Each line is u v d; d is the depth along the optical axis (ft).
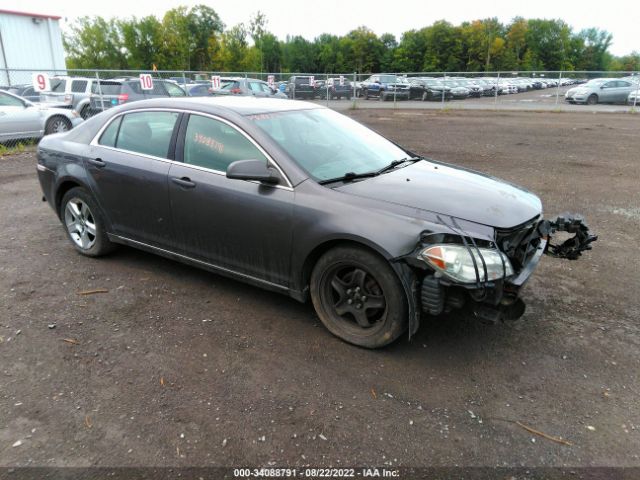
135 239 14.57
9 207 22.40
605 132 52.19
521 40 288.30
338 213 10.62
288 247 11.39
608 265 16.06
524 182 28.07
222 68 205.36
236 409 9.18
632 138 47.14
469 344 11.35
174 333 11.69
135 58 187.93
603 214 21.81
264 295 13.61
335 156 12.57
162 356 10.78
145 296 13.50
